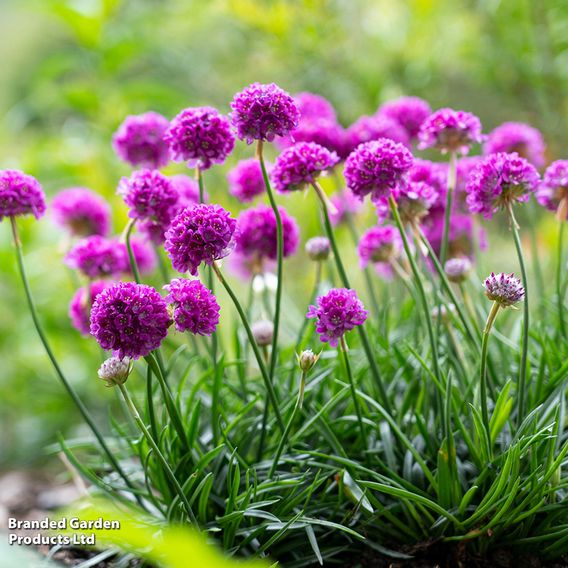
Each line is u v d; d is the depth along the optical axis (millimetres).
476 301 684
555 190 634
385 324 677
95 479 620
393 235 647
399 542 603
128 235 616
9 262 948
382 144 591
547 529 591
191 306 551
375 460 618
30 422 944
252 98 580
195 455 612
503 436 611
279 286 612
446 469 585
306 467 616
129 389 786
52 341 978
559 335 658
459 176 670
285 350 707
